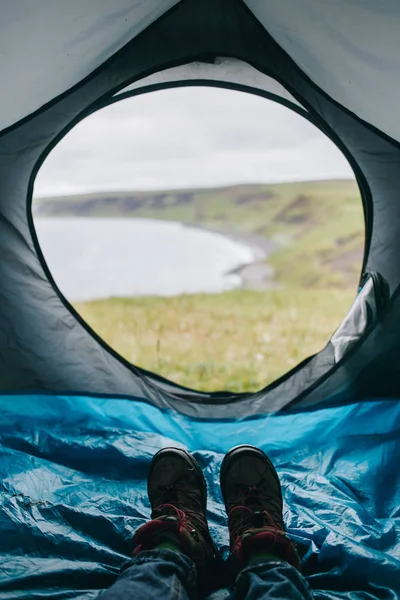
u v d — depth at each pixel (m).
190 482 1.45
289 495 1.59
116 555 1.34
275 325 5.50
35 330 2.00
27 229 1.98
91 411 1.97
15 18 1.57
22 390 1.97
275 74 1.94
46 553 1.35
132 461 1.76
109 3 1.68
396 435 1.85
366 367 1.95
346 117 1.96
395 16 1.56
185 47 1.93
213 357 4.53
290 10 1.74
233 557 1.20
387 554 1.30
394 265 1.99
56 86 1.90
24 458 1.72
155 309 6.37
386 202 2.00
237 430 1.95
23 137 1.95
